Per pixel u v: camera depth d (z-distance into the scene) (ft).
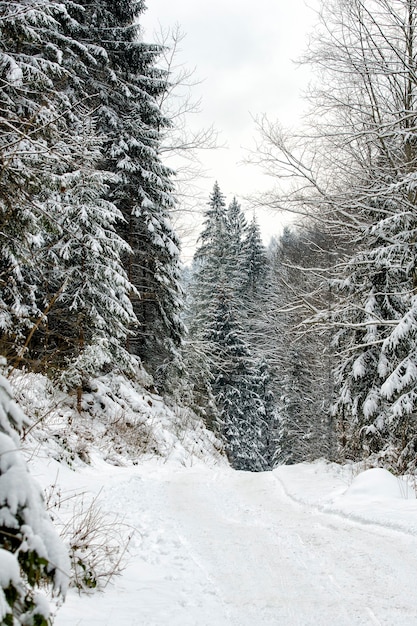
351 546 20.61
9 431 7.10
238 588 15.35
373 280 50.78
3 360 8.13
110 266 50.55
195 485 38.22
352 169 52.26
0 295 34.45
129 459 47.03
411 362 42.60
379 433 48.80
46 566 6.78
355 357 51.52
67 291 47.96
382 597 14.80
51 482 26.78
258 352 118.42
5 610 5.50
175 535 21.21
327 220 51.55
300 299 52.85
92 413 50.72
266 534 22.68
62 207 44.86
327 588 15.55
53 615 10.74
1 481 6.57
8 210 23.35
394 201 48.62
